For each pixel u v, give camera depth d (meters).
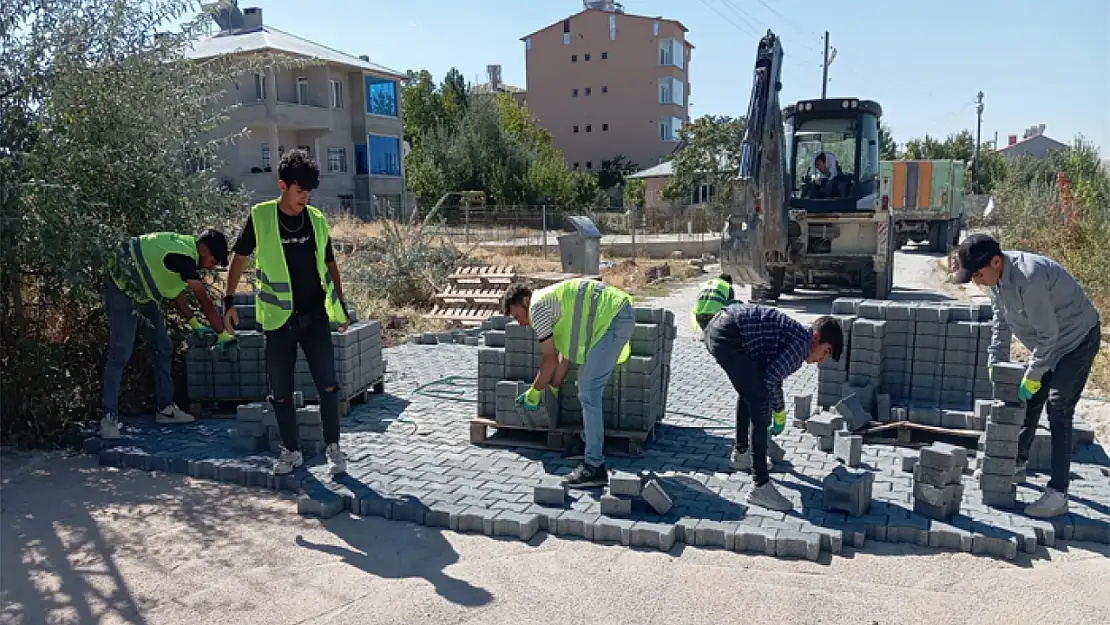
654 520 4.66
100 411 6.91
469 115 42.78
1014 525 4.54
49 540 4.54
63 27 6.45
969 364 6.39
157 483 5.49
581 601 3.88
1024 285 4.59
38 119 6.53
